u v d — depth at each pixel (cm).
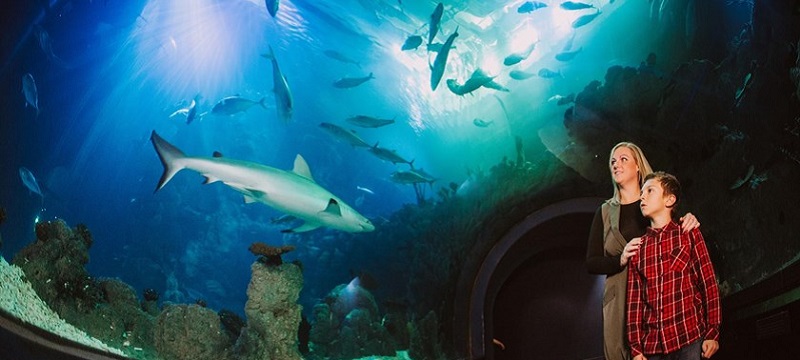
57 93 1175
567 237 560
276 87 630
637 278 240
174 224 1332
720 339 374
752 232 409
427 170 1144
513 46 766
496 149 757
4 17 726
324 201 459
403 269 734
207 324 383
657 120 489
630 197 265
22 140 1017
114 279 399
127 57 1336
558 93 664
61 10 967
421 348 575
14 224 992
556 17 708
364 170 1605
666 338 226
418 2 891
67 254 357
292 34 1462
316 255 1048
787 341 278
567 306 579
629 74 509
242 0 1453
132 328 379
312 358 528
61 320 319
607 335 256
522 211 564
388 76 1220
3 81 824
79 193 1392
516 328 593
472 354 565
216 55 1541
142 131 1495
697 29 516
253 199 459
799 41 350
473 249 587
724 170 438
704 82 464
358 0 1062
